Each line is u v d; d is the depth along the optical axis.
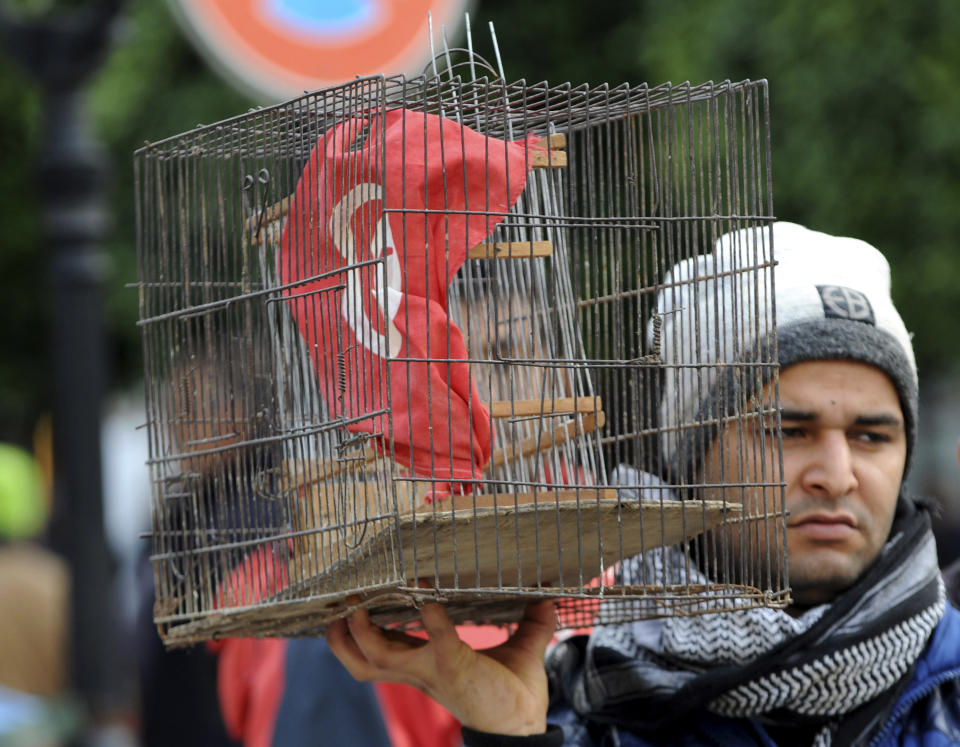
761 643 10.34
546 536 9.30
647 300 10.26
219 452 10.19
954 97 31.38
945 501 40.41
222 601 10.36
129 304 44.88
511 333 9.62
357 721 13.25
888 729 10.38
